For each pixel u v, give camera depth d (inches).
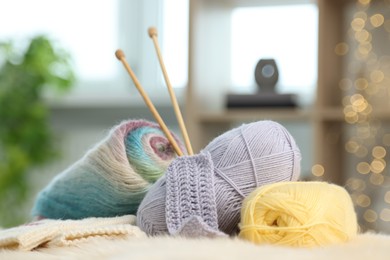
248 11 116.8
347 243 35.4
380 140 104.4
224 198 39.7
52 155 126.2
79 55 130.6
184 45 124.6
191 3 103.7
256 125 41.9
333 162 103.2
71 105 128.9
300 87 114.9
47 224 40.8
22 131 124.9
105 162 45.0
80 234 38.8
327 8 101.7
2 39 127.8
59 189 47.3
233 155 40.3
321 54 99.1
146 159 45.7
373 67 106.3
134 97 125.1
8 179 124.0
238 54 116.6
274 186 37.9
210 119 103.5
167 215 39.3
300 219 36.0
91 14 130.6
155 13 126.4
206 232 36.6
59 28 131.6
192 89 103.4
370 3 104.5
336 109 98.4
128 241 34.8
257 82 103.3
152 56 126.3
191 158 40.5
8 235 38.9
